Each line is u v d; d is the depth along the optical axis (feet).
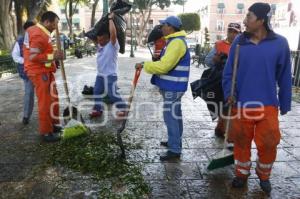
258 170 11.78
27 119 19.47
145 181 12.70
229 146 14.60
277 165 14.24
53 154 14.99
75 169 13.64
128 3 20.16
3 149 15.72
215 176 13.17
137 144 16.30
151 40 18.63
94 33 20.03
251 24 10.73
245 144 11.82
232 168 13.85
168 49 13.44
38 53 15.65
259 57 10.85
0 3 62.69
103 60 20.17
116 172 13.32
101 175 13.08
